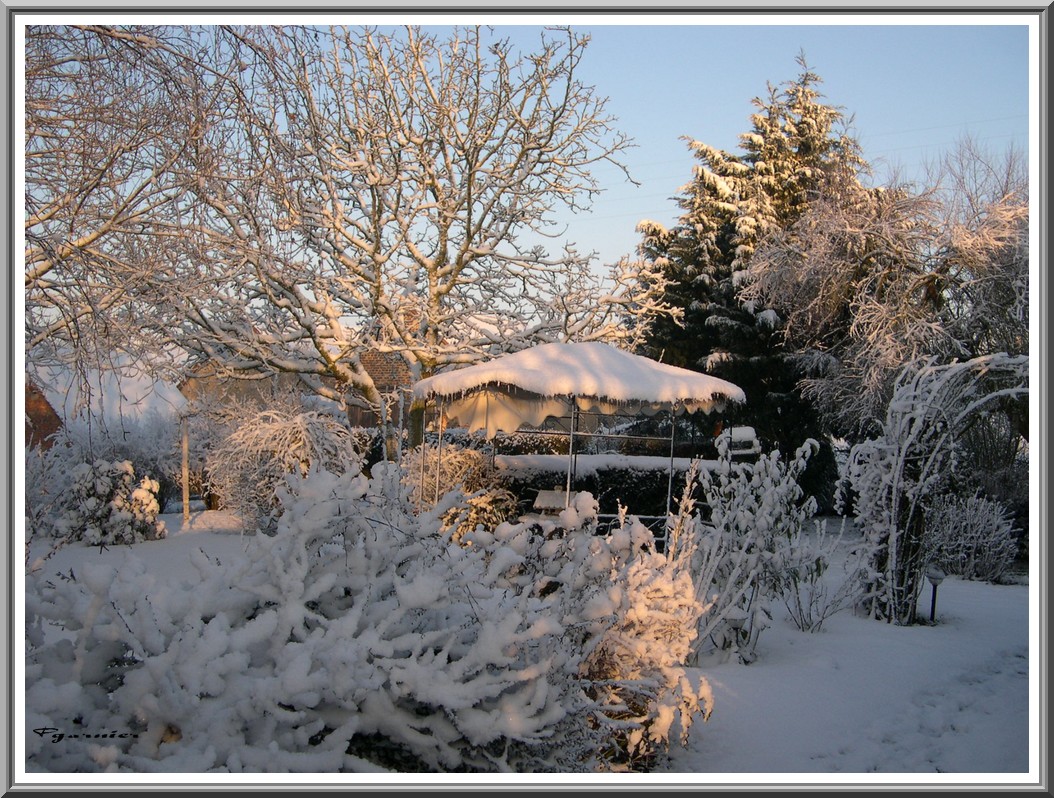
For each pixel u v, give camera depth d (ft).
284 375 58.90
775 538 28.09
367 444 58.34
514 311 59.41
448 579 13.26
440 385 36.19
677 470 48.29
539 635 11.77
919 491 31.94
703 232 88.69
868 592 32.76
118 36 19.80
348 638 11.30
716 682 22.63
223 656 10.54
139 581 11.13
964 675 24.90
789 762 17.31
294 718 10.44
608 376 34.14
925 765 17.28
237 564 11.87
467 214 55.01
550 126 55.26
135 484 56.95
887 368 62.80
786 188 90.07
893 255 65.00
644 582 17.46
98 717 10.24
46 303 20.03
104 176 21.66
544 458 49.67
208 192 24.56
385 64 54.13
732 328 81.61
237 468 51.37
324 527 12.18
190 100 21.65
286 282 46.42
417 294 58.59
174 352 49.83
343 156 52.47
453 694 11.24
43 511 15.30
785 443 81.97
